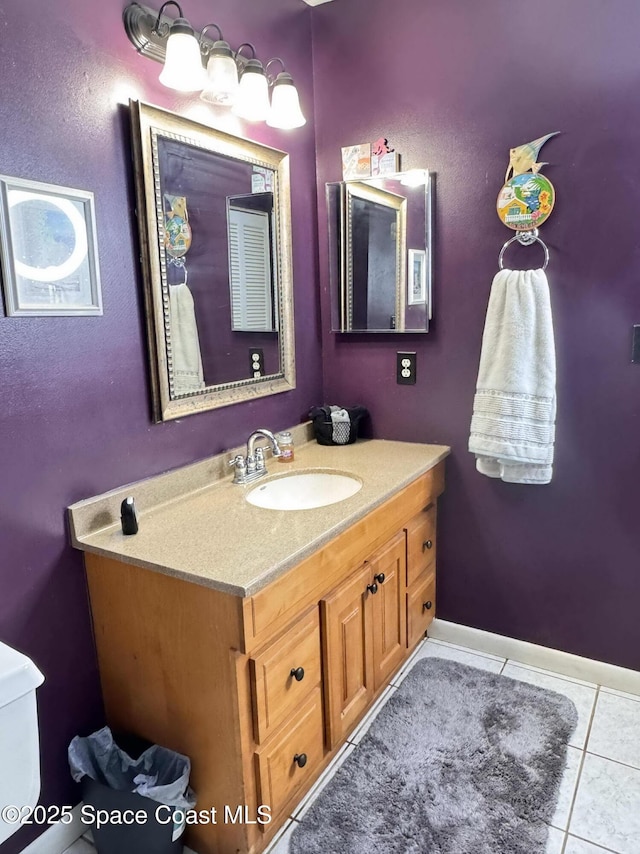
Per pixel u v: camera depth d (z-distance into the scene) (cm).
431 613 229
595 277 187
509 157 194
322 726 163
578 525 204
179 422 174
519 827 151
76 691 151
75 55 138
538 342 189
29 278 131
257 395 202
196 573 127
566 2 178
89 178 143
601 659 208
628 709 194
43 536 140
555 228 190
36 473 138
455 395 217
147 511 163
